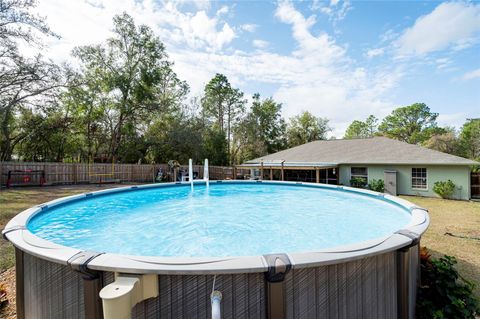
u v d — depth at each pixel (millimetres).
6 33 15898
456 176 15438
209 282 2408
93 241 5277
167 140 27938
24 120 21844
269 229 6203
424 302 3902
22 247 2939
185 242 5270
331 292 2635
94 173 21734
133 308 2350
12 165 18203
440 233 8242
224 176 25672
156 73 27688
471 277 5320
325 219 7133
